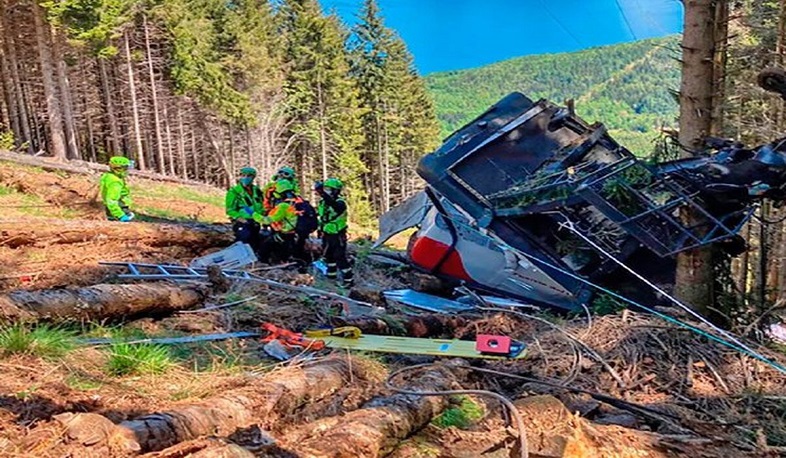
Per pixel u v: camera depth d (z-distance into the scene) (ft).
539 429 11.65
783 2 36.09
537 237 24.62
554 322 20.77
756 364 16.30
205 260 27.61
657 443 11.83
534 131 27.32
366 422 10.39
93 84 136.87
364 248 38.81
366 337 17.74
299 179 160.04
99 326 15.69
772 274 34.30
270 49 149.48
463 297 25.80
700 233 20.98
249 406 10.48
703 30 19.79
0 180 45.21
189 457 7.97
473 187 25.89
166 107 143.95
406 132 191.83
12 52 106.93
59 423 8.25
